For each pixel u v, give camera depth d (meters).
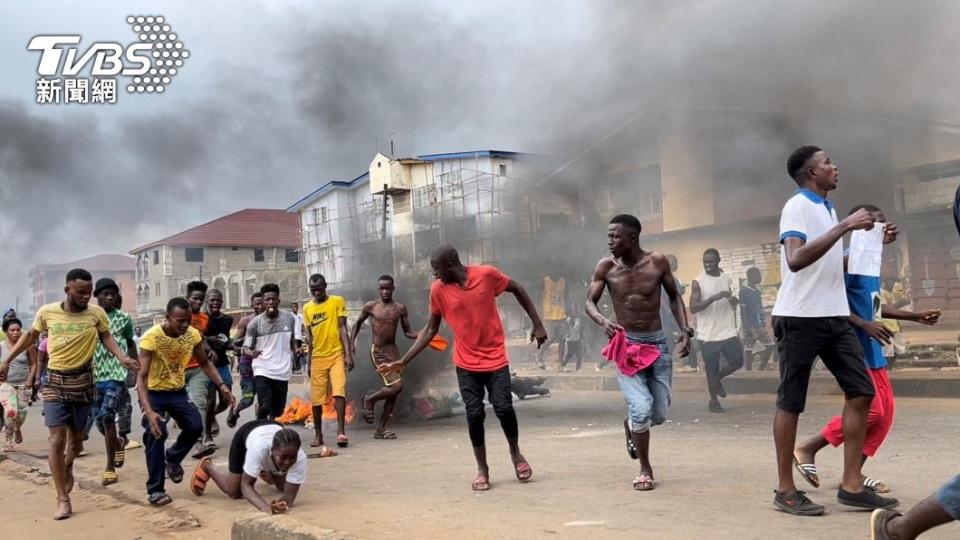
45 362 8.05
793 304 4.36
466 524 4.45
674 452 6.70
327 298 8.48
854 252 4.64
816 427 7.91
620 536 4.06
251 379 9.48
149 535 5.15
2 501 6.59
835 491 4.91
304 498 5.62
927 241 17.00
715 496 4.90
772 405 9.92
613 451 6.95
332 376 8.37
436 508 4.95
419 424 10.01
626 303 5.29
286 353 8.42
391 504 5.16
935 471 5.46
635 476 5.70
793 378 4.39
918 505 3.21
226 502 5.87
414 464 6.86
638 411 5.14
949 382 9.96
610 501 4.90
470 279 5.59
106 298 7.35
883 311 4.82
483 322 5.60
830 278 4.35
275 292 8.32
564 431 8.51
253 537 4.46
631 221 5.24
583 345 16.83
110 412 7.01
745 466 5.89
